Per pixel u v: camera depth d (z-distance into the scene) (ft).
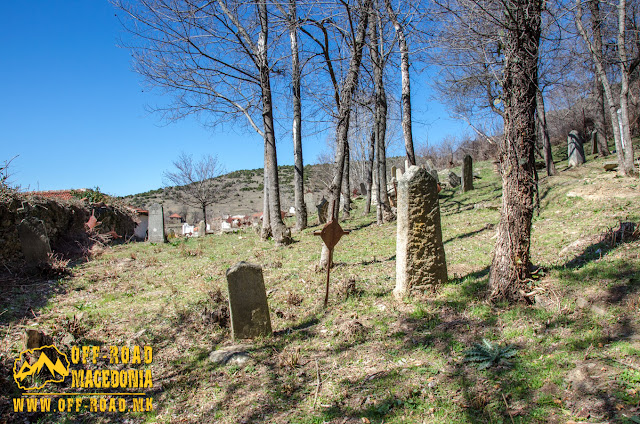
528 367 13.85
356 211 77.00
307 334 19.52
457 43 21.52
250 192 220.43
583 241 24.76
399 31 36.47
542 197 42.11
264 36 42.57
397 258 22.36
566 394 12.23
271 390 15.29
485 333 16.57
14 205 40.83
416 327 18.19
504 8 18.65
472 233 36.27
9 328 21.83
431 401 13.12
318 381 15.35
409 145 45.01
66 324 20.81
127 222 75.10
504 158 19.30
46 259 35.58
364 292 23.98
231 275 19.38
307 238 46.88
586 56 41.34
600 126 64.18
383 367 15.58
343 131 28.81
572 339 14.83
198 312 23.90
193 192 118.93
